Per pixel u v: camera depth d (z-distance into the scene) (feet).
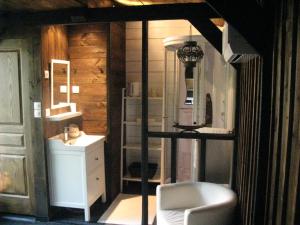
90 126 12.14
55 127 11.05
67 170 10.51
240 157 8.69
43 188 10.49
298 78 3.67
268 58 5.14
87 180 10.46
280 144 4.43
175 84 12.47
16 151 10.65
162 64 13.91
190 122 12.23
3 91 10.47
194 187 8.34
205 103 11.58
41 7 9.23
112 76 12.19
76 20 9.23
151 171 13.48
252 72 6.65
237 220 8.58
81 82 12.00
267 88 5.20
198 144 11.05
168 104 13.28
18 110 10.42
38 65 10.05
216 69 11.42
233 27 5.16
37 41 9.96
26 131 10.45
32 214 10.80
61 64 11.28
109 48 11.74
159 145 13.85
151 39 13.89
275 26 4.96
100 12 9.01
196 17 8.67
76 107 12.12
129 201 12.35
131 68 14.20
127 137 14.49
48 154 10.56
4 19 9.85
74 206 10.62
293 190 3.71
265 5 5.09
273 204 4.65
